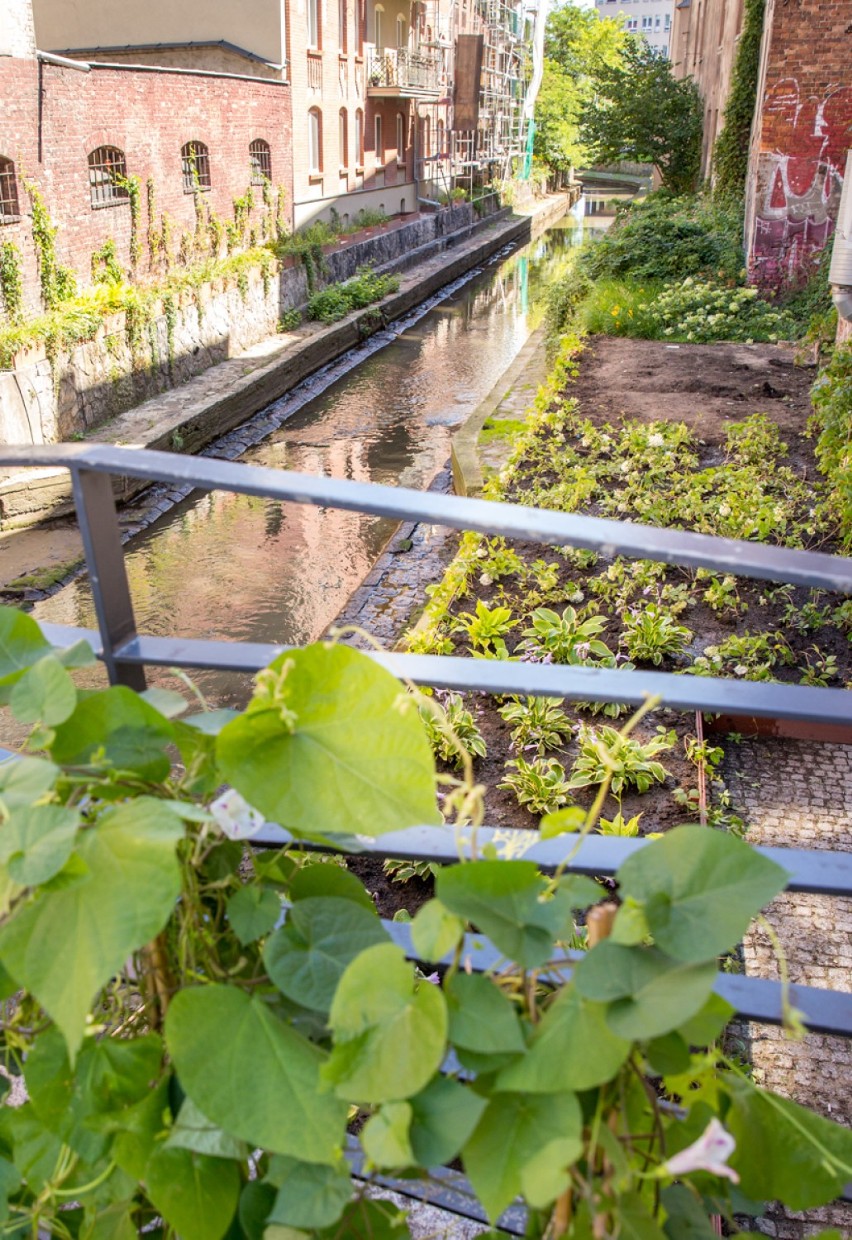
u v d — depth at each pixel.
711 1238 0.96
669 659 5.67
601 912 0.90
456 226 42.91
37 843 0.84
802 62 16.08
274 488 1.21
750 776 4.69
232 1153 0.95
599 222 59.50
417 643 5.90
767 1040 3.27
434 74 39.41
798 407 10.99
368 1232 0.98
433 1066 0.81
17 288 15.32
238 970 1.10
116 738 1.02
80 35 26.67
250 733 0.98
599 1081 0.80
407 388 21.41
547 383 12.24
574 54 72.62
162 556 13.05
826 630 5.88
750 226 17.70
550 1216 0.96
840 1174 0.96
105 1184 1.07
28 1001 1.12
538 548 7.31
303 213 29.02
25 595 11.55
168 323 18.12
